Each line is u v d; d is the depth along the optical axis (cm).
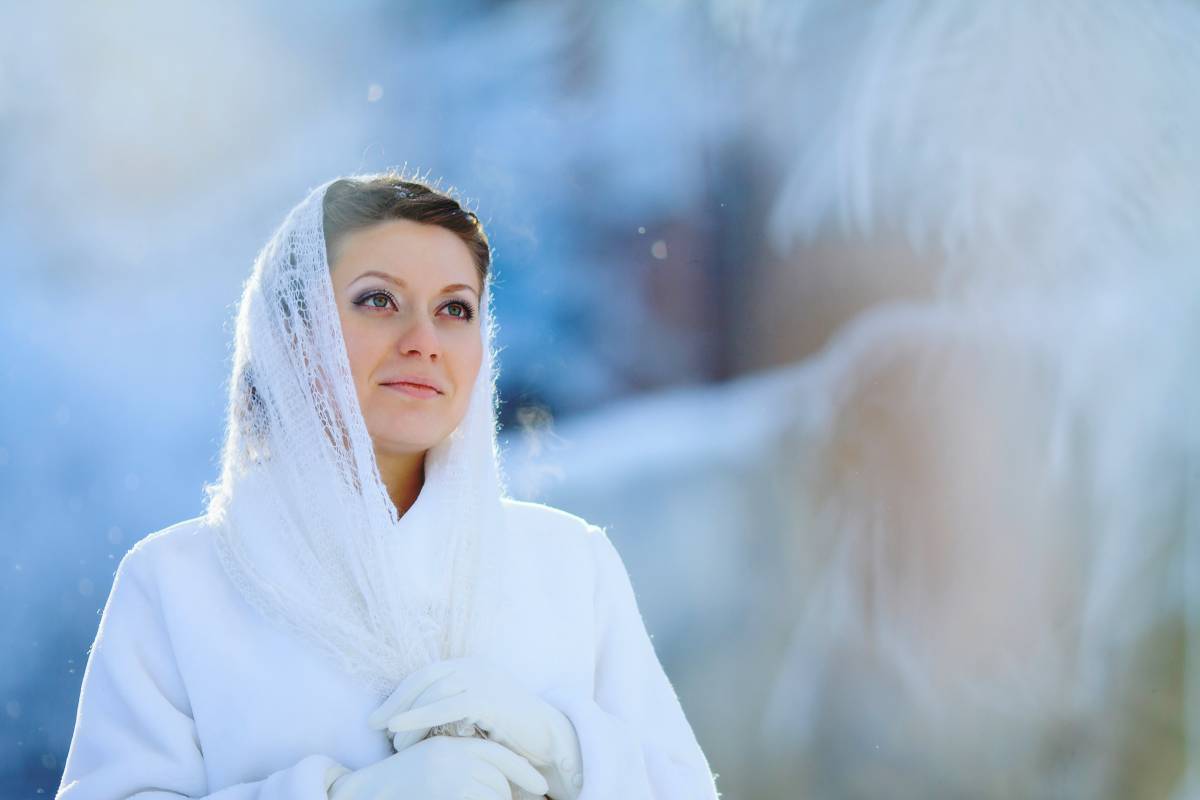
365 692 250
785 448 561
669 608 564
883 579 533
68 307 759
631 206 632
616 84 654
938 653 523
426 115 736
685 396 601
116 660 257
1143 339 517
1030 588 518
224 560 257
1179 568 513
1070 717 512
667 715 280
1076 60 520
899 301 547
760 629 548
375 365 257
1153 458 520
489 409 272
